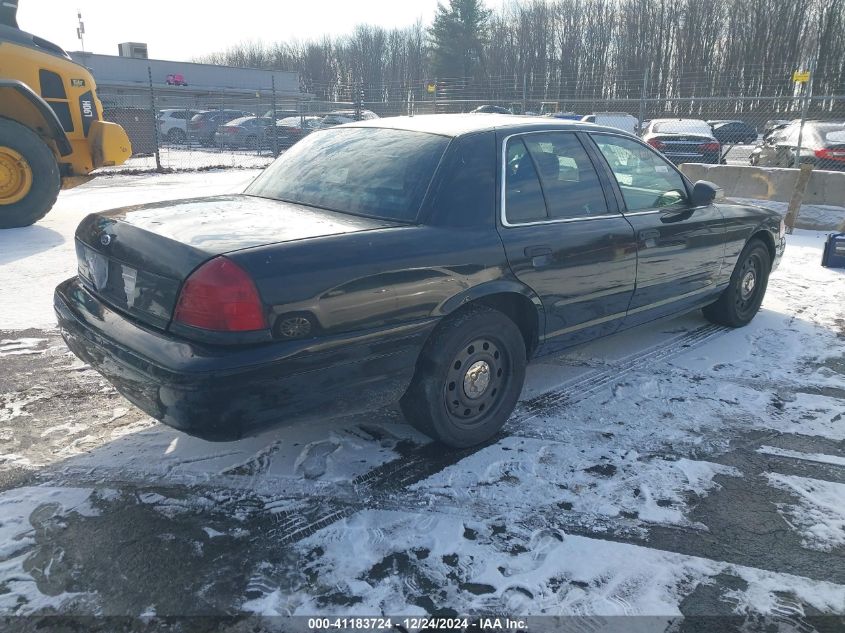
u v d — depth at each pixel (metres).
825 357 4.71
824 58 45.62
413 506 2.85
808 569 2.52
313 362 2.62
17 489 2.89
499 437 3.47
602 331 4.02
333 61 75.00
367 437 3.44
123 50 43.69
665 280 4.33
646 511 2.86
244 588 2.35
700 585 2.42
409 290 2.88
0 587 2.31
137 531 2.63
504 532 2.69
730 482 3.10
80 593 2.30
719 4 51.25
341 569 2.46
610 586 2.40
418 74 68.00
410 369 2.98
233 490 2.93
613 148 4.14
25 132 8.09
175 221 2.97
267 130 25.70
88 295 3.14
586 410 3.80
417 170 3.25
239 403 2.48
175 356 2.48
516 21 60.19
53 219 9.15
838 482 3.13
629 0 54.84
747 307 5.38
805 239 9.13
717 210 4.81
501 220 3.31
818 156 12.43
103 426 3.48
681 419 3.72
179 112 29.20
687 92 48.31
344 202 3.29
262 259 2.53
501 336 3.32
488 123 3.62
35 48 9.02
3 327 4.85
